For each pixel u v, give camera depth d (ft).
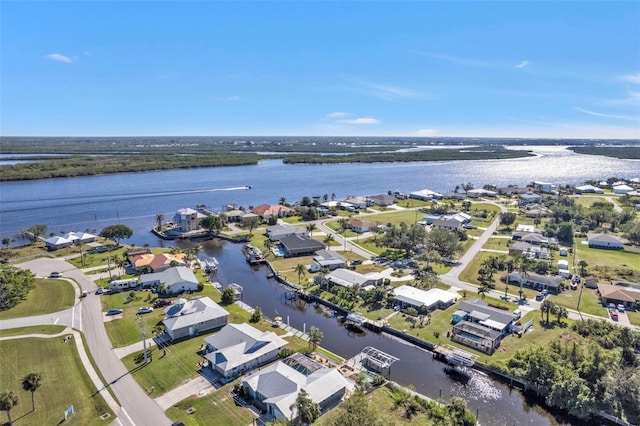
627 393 163.53
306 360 189.67
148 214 576.61
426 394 179.93
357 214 574.97
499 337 216.13
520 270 317.83
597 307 260.62
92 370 186.19
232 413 159.33
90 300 267.80
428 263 349.20
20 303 260.42
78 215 561.84
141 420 153.48
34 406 159.12
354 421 139.23
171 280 288.51
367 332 238.48
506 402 175.11
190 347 209.87
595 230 467.93
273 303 281.33
